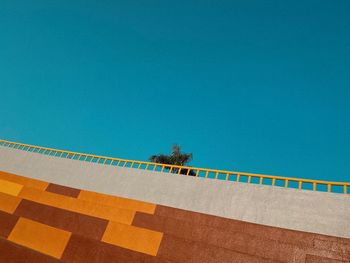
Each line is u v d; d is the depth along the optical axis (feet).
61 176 58.44
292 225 36.55
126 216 37.65
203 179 46.55
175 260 29.91
